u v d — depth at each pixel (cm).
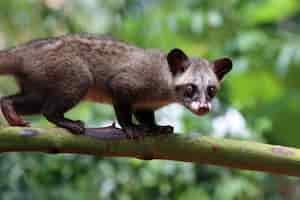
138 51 1027
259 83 1620
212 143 841
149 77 1008
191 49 1650
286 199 1555
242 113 1421
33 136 819
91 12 1695
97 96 1026
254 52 1595
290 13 1738
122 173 1263
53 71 962
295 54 1547
